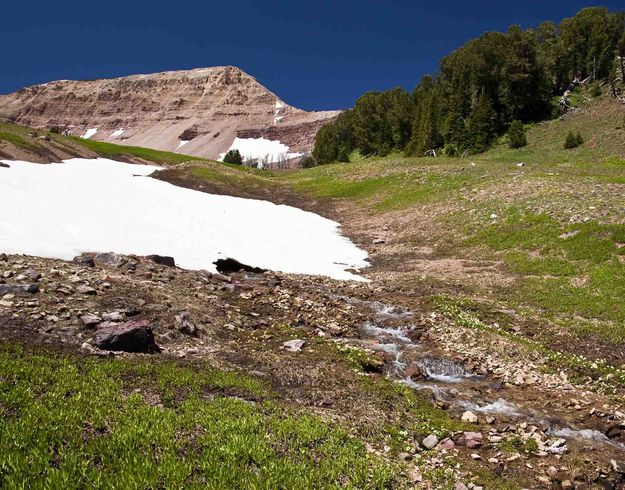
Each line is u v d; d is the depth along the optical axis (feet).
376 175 226.79
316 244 131.03
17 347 39.88
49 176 146.51
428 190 178.50
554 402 47.67
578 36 371.97
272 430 33.35
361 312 73.26
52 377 35.45
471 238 122.01
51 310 49.32
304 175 280.10
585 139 249.34
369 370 52.39
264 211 173.58
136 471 25.30
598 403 47.37
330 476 28.76
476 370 54.80
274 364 48.42
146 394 36.50
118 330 45.75
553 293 82.23
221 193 209.87
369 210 179.11
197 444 29.89
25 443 25.99
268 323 63.31
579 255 95.14
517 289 86.89
